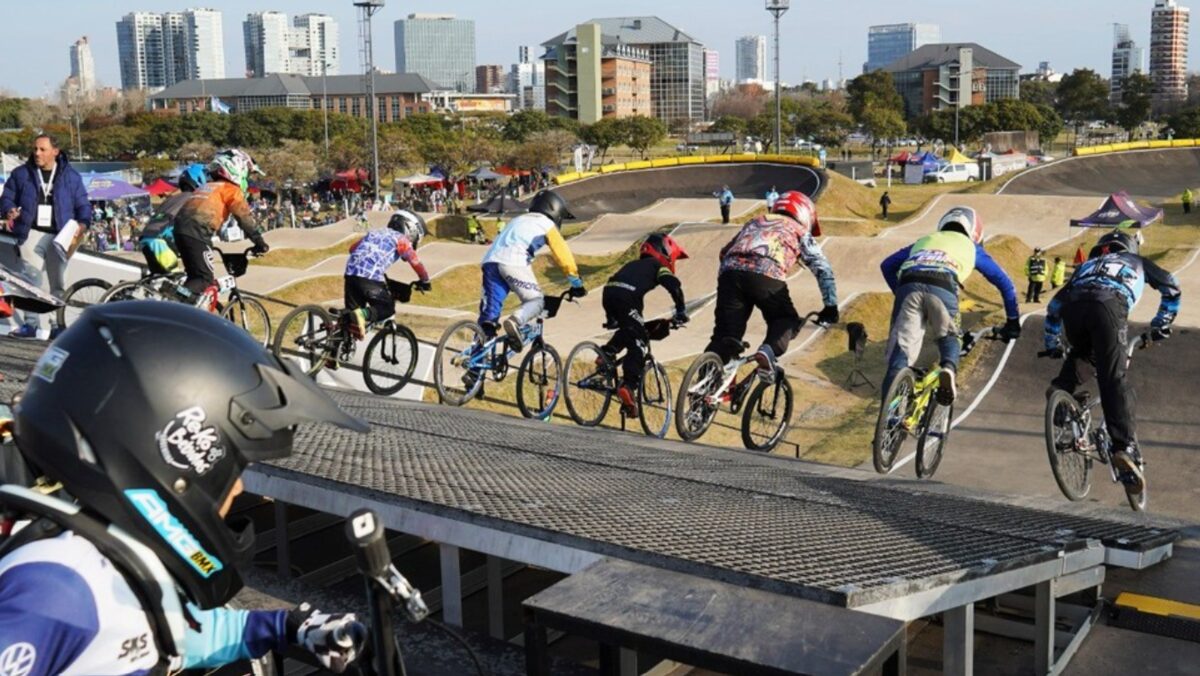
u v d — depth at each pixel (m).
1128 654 3.19
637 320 8.34
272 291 27.88
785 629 1.94
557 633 3.20
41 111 135.62
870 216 58.53
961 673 2.70
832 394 22.41
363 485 3.10
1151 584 3.68
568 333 27.61
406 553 3.75
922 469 7.31
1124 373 6.53
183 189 8.79
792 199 7.83
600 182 76.38
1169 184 68.00
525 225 8.65
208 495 1.47
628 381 8.34
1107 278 6.60
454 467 3.58
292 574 3.48
